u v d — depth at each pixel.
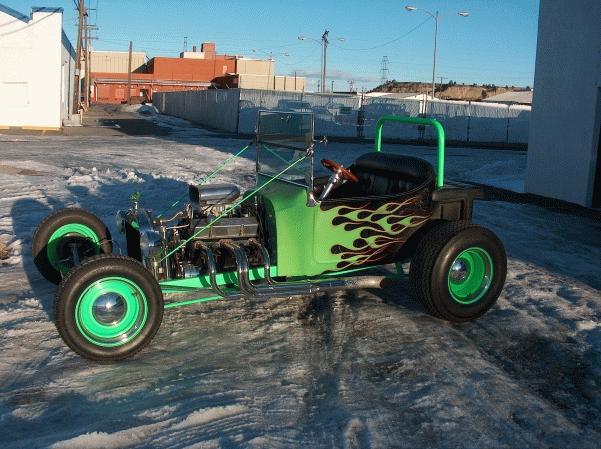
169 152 21.12
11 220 9.30
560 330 5.49
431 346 5.13
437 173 5.83
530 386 4.47
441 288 5.37
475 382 4.50
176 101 58.28
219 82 87.62
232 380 4.47
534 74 13.39
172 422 3.88
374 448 3.65
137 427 3.80
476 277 5.61
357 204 5.42
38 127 30.80
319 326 5.53
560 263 7.75
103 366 4.64
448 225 5.51
